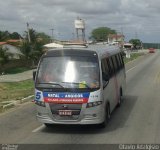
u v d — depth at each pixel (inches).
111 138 457.4
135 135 471.2
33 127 537.6
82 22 2464.3
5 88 1171.3
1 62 1988.2
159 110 657.6
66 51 514.9
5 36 3110.2
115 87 637.9
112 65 624.7
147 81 1226.6
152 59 3233.3
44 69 506.3
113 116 602.2
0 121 595.8
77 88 481.7
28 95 951.6
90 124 493.7
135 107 692.7
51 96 484.1
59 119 483.5
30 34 2488.9
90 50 514.6
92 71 495.5
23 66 2347.4
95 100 480.1
